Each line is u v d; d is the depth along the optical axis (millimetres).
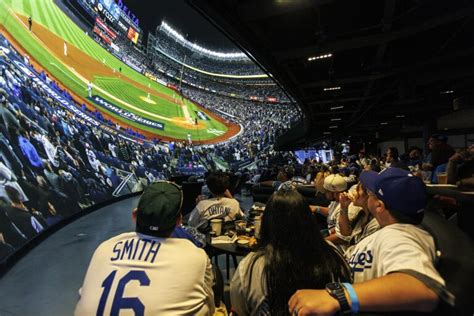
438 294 607
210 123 22641
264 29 5113
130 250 1042
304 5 4207
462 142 11305
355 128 20609
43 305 2598
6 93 5113
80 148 7848
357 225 1737
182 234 1439
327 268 915
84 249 4289
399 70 6969
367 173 1170
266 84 34125
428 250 781
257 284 950
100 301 915
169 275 964
